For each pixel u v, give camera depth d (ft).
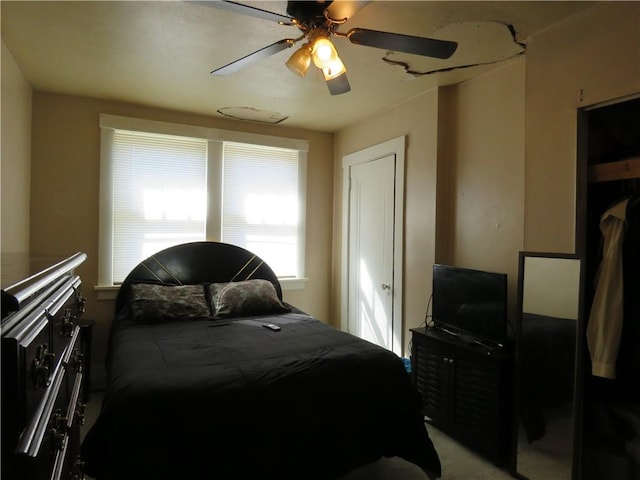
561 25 6.91
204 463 5.41
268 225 13.80
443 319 9.34
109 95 10.93
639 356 6.50
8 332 2.44
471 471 7.33
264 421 5.88
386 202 11.99
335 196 14.73
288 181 14.14
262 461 5.74
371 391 6.82
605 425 6.77
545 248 7.16
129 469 5.07
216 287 11.69
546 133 7.16
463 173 9.82
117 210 11.67
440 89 10.10
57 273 3.45
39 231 10.65
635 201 6.44
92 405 9.90
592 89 6.43
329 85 6.96
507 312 8.61
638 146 7.06
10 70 8.37
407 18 6.84
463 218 9.81
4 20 6.99
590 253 6.98
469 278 8.62
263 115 12.61
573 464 6.44
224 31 7.35
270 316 10.78
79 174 11.10
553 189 7.04
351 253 13.71
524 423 7.17
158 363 6.54
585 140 6.68
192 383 5.81
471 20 6.89
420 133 10.69
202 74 9.43
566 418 6.58
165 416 5.39
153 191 12.09
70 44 7.93
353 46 7.85
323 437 6.25
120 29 7.31
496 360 7.51
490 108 9.14
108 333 11.38
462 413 8.19
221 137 12.84
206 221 12.73
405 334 11.17
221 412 5.66
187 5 6.49
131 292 10.67
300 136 14.23
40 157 10.64
